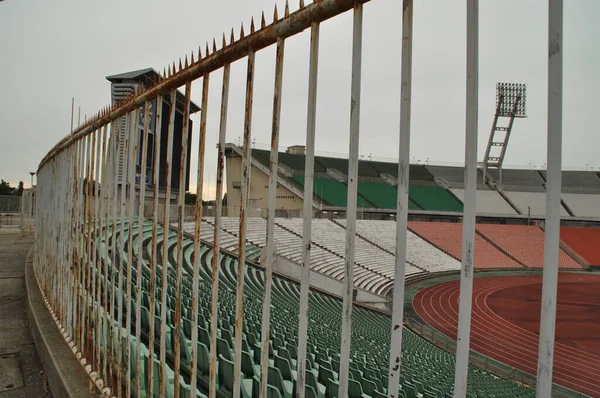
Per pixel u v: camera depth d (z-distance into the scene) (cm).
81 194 436
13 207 2655
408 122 137
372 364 977
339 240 3734
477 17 123
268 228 188
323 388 573
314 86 170
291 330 971
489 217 5634
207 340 551
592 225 5753
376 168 6178
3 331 627
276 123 187
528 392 1228
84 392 375
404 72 137
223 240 2578
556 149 109
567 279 3900
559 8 110
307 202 169
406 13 138
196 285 237
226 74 220
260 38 195
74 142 461
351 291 153
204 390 445
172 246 1830
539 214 5681
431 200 5709
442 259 4134
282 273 2514
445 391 975
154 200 287
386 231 4331
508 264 4394
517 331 2098
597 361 1689
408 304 2661
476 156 122
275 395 376
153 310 291
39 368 505
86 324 433
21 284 900
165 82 272
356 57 153
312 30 170
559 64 109
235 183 4438
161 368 283
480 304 2730
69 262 468
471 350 1792
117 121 352
